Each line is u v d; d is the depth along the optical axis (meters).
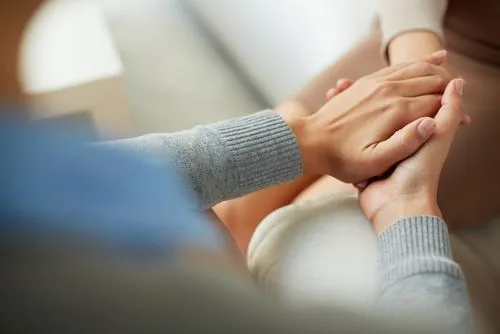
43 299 0.66
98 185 0.75
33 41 1.31
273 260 1.08
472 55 1.28
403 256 0.98
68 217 0.71
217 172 1.02
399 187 1.07
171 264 0.73
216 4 1.68
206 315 0.70
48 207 0.71
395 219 1.04
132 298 0.68
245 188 1.04
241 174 1.03
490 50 1.27
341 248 1.07
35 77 1.30
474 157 1.19
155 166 0.79
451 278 0.95
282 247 1.09
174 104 1.66
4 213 0.69
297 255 1.08
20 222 0.69
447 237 1.01
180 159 1.01
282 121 1.07
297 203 1.14
